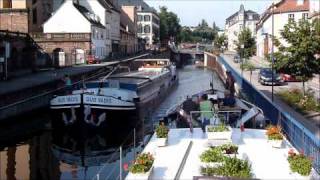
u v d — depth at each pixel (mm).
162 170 8492
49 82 32375
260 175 8133
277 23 59594
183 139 10656
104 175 16625
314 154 11000
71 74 36719
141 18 118750
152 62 54875
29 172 17453
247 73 46500
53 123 25516
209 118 13102
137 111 27797
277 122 16516
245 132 11547
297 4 59031
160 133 10148
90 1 69750
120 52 83438
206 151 9141
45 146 22109
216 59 77500
